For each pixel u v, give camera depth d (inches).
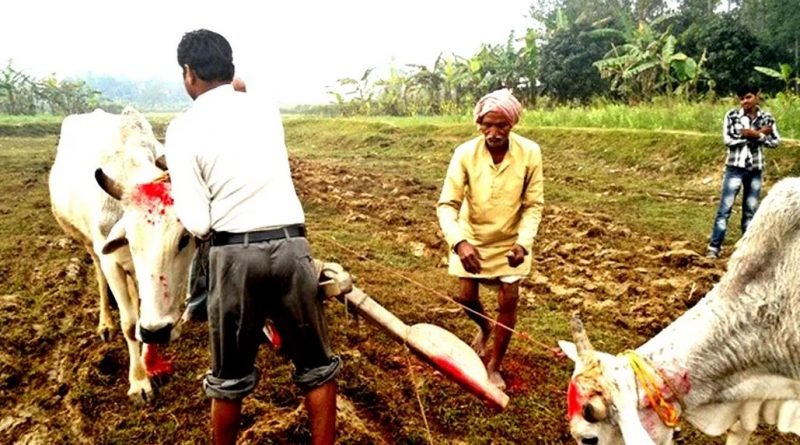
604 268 260.7
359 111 1293.1
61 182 194.4
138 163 147.6
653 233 320.2
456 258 159.6
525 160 148.6
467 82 1063.0
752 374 109.4
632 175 504.4
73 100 1546.5
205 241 117.3
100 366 177.8
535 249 295.0
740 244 111.9
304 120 1089.4
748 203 281.0
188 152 107.3
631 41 852.6
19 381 175.9
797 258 102.9
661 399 103.6
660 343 109.7
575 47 959.0
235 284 107.7
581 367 104.1
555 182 478.3
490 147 148.5
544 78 982.4
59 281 246.4
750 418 113.7
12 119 1141.7
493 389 115.5
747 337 106.7
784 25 1061.1
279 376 171.6
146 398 162.9
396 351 187.8
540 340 192.7
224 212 107.8
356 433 143.6
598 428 102.3
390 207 381.7
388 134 839.1
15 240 308.2
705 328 107.9
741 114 275.6
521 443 143.0
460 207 158.2
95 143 176.9
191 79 114.3
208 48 112.3
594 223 331.3
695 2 1273.4
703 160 477.1
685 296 222.8
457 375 115.8
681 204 387.2
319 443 118.0
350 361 179.6
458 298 162.6
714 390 109.4
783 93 682.2
